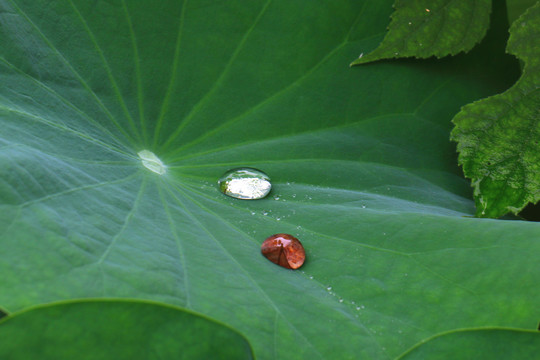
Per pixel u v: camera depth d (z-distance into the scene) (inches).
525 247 24.6
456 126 26.8
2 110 25.4
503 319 24.0
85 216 24.4
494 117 26.7
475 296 24.3
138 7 27.5
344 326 24.1
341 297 24.6
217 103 27.5
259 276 24.6
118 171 26.0
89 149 26.0
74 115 26.5
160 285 23.8
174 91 27.5
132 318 21.5
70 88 26.8
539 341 23.3
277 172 27.0
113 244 24.2
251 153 27.2
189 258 24.5
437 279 24.6
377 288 24.6
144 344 21.4
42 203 24.2
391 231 25.4
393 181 27.2
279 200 26.4
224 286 24.3
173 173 26.7
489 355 23.3
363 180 27.1
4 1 26.5
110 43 27.3
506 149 26.7
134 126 27.0
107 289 23.5
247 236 25.5
